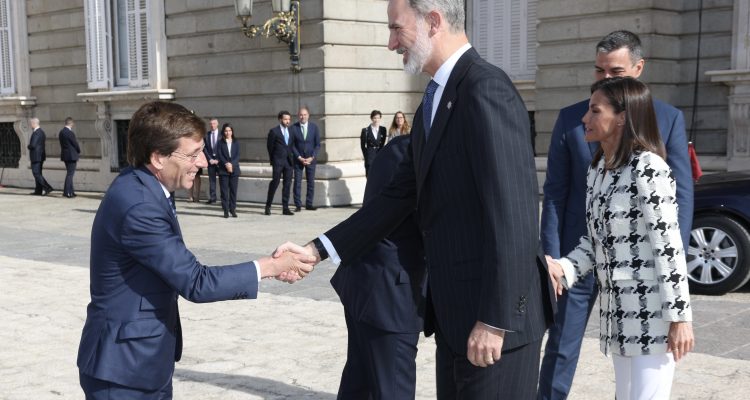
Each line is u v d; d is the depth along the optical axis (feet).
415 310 11.53
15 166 74.23
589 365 17.70
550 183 13.29
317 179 51.01
